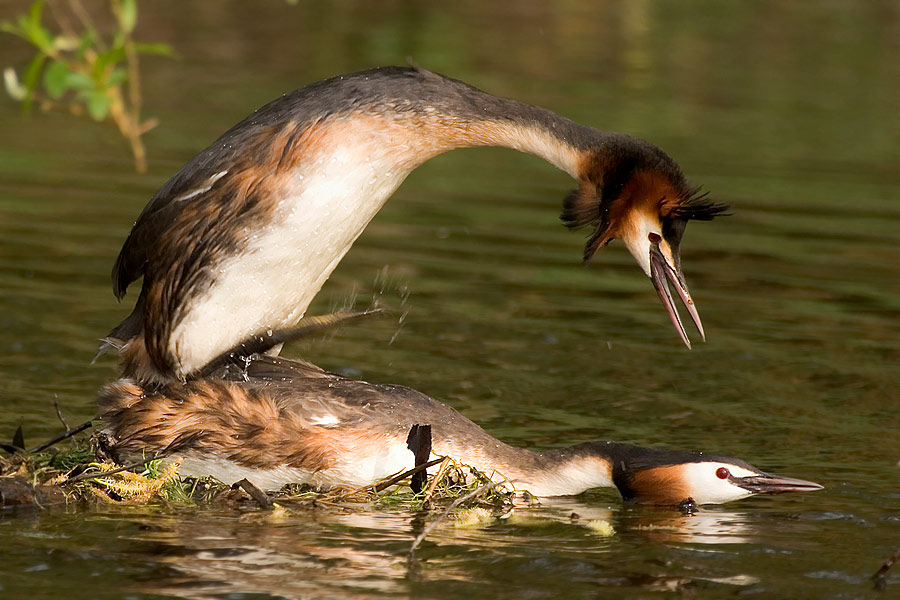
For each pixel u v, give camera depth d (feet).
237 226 31.78
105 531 28.58
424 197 63.82
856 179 68.23
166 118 75.92
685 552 28.14
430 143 32.73
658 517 30.99
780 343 44.86
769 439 36.35
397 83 32.60
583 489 32.94
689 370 42.14
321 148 31.65
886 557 27.94
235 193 31.78
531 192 65.67
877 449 35.68
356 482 32.01
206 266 31.99
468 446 32.53
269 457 31.96
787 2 130.21
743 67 98.89
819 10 126.00
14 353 41.16
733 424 37.52
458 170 70.33
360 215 32.53
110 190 61.36
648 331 46.01
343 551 27.68
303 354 42.27
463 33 107.86
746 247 56.59
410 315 46.75
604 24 116.16
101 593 24.82
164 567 26.35
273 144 31.76
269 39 101.86
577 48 104.01
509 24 113.80
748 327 46.50
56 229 55.21
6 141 70.54
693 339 45.21
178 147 69.56
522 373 41.45
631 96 86.33
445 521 30.12
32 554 26.91
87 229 55.42
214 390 32.45
